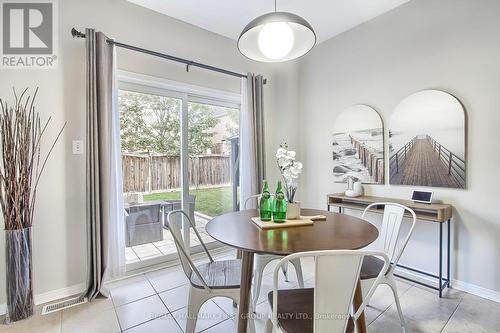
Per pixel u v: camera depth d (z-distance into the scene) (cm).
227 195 341
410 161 251
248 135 320
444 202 232
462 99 219
